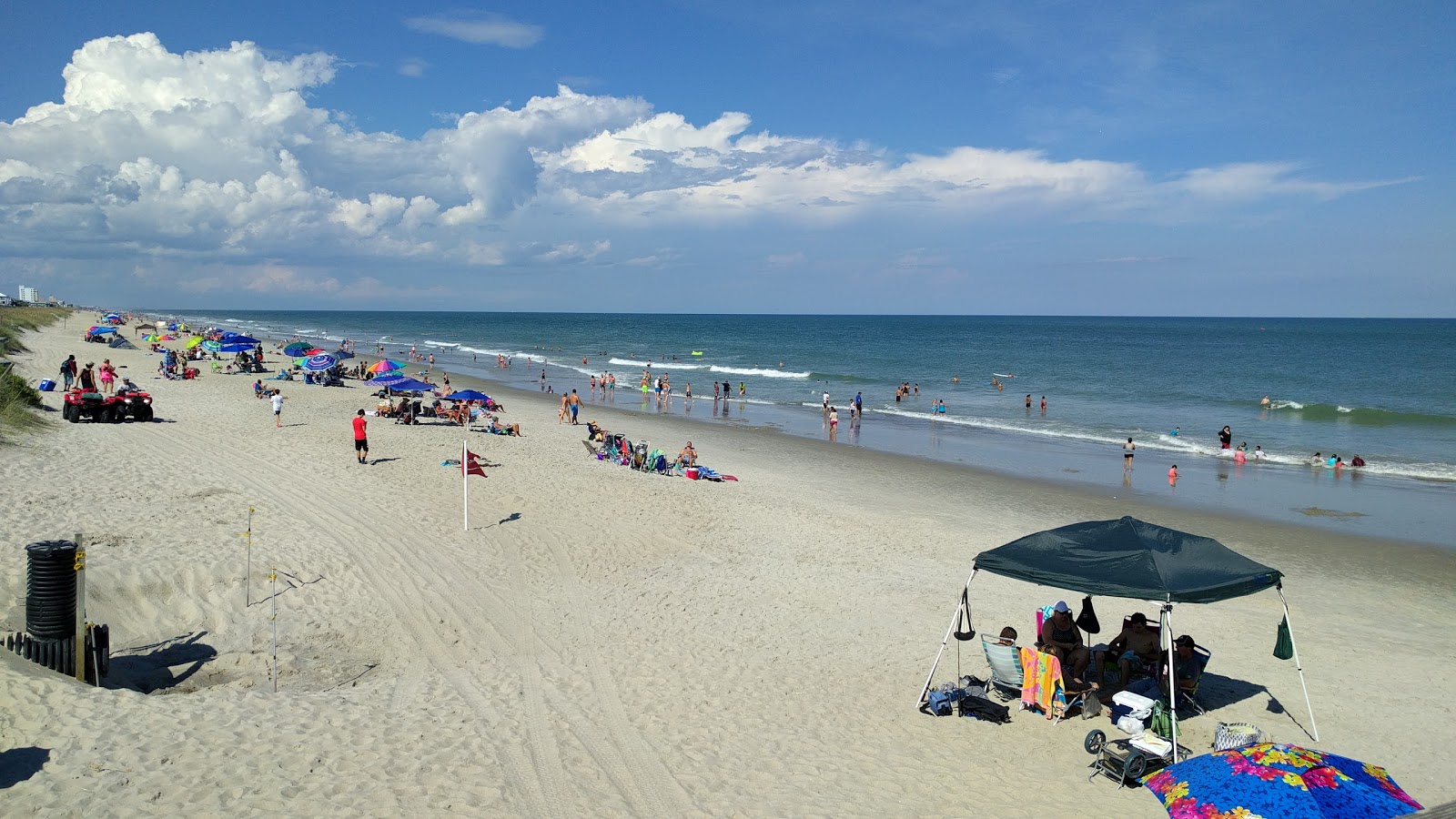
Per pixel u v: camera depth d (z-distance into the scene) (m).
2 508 13.21
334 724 8.19
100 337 53.25
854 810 7.39
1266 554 18.16
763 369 66.94
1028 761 8.48
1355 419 40.28
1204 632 12.98
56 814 6.11
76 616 8.64
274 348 60.41
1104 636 12.59
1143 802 7.69
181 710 8.02
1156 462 29.27
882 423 38.16
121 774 6.75
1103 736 8.58
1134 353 88.62
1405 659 11.94
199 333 74.25
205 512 14.58
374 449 22.80
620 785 7.55
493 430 28.53
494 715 8.80
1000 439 34.09
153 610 10.70
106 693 8.06
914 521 19.53
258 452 20.64
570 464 23.11
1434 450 31.98
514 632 11.39
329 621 11.19
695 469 23.42
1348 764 6.59
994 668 9.93
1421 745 9.22
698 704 9.47
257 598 11.47
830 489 23.34
